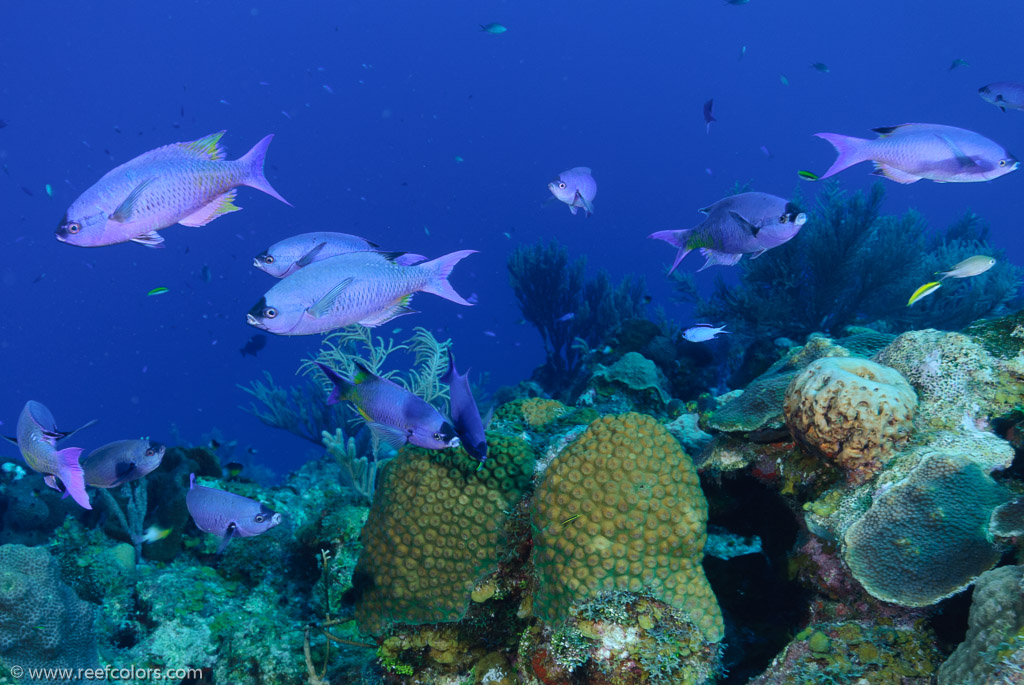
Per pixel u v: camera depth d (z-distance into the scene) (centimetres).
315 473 705
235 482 561
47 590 319
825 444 267
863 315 1106
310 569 453
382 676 318
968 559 229
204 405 6228
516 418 464
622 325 1037
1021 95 402
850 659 238
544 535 259
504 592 301
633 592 249
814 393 267
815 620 271
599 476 254
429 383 607
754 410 317
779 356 859
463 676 306
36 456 281
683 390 995
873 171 302
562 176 502
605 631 246
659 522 247
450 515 295
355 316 259
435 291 277
